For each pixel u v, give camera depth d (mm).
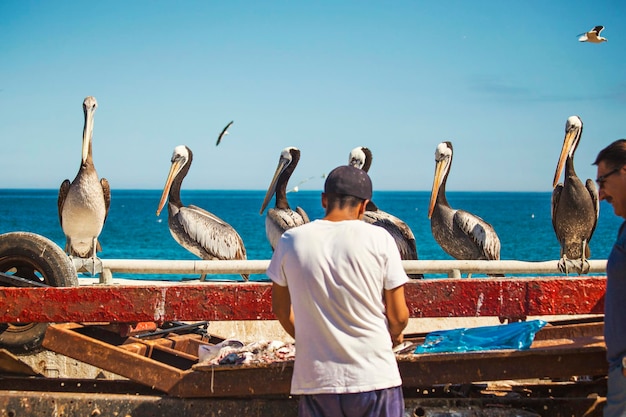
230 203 146000
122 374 4402
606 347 3795
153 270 7945
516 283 4312
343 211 3584
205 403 4219
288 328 3670
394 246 3539
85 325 4996
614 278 3572
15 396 4289
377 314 3457
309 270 3439
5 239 5098
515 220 79500
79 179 9555
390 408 3398
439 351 4109
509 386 4863
